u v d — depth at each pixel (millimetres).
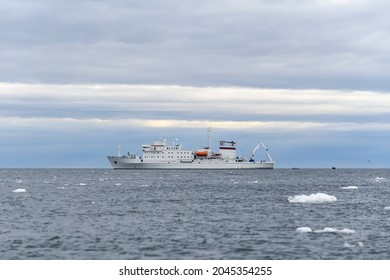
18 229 91875
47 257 69250
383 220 105438
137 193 190250
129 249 74125
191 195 179875
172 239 81625
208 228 93312
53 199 160750
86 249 73938
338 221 103688
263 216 112375
